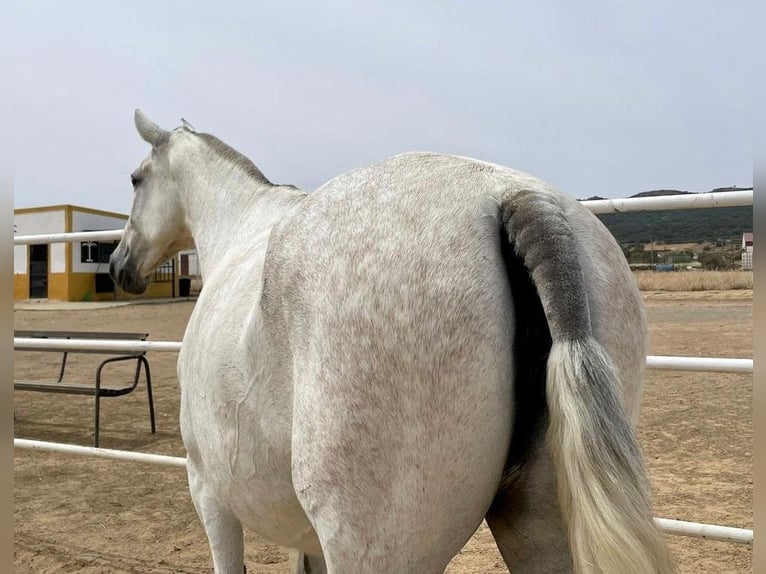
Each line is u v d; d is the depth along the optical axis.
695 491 4.09
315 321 1.24
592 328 1.16
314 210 1.35
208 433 1.64
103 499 4.43
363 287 1.20
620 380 1.18
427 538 1.17
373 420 1.16
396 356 1.15
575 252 1.13
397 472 1.16
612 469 1.01
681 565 3.12
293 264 1.31
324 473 1.20
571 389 1.03
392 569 1.18
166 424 6.61
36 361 11.41
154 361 11.39
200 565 3.34
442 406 1.13
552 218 1.15
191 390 1.77
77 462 5.39
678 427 5.79
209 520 1.89
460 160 1.35
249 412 1.46
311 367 1.24
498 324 1.15
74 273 25.42
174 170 2.79
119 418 6.93
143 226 3.01
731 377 8.28
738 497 3.95
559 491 1.09
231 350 1.52
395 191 1.28
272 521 1.58
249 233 2.22
